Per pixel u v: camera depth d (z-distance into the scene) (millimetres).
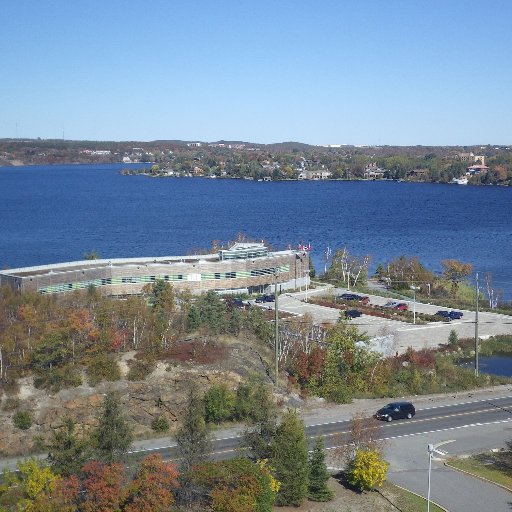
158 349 63781
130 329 66000
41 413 54656
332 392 65438
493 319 103188
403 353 81875
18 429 53500
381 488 47000
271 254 119812
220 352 65062
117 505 36562
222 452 50188
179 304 80438
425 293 126312
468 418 61125
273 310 100625
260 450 44906
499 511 44250
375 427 54656
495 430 58375
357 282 132250
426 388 68875
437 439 56219
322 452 46031
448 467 50906
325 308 105688
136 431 55688
